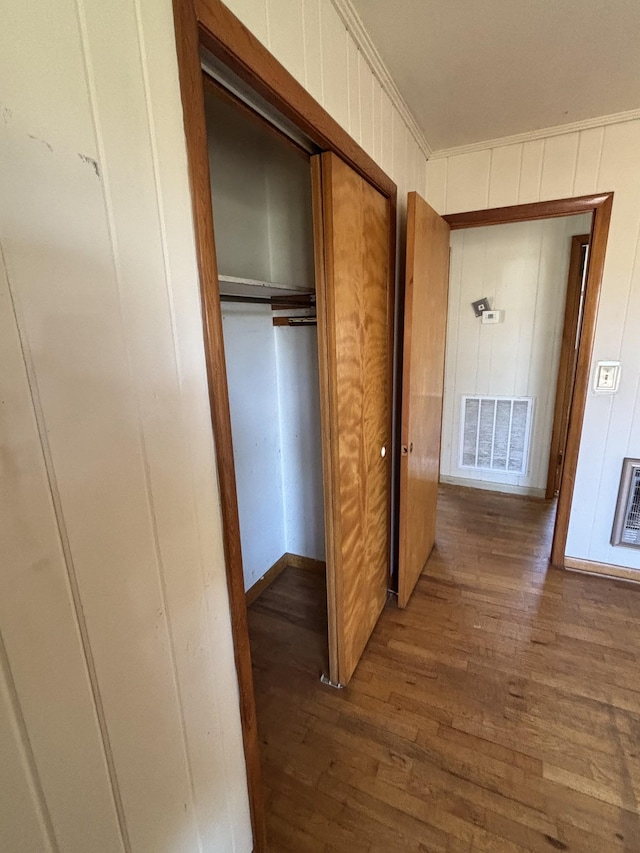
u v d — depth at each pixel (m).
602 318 2.21
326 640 2.02
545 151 2.13
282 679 1.79
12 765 0.55
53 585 0.58
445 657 1.88
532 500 3.56
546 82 1.68
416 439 2.08
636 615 2.13
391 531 2.31
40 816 0.59
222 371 0.86
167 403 0.75
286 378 2.36
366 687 1.74
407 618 2.13
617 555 2.42
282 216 2.15
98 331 0.61
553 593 2.31
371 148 1.58
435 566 2.60
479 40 1.42
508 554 2.72
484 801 1.31
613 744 1.47
